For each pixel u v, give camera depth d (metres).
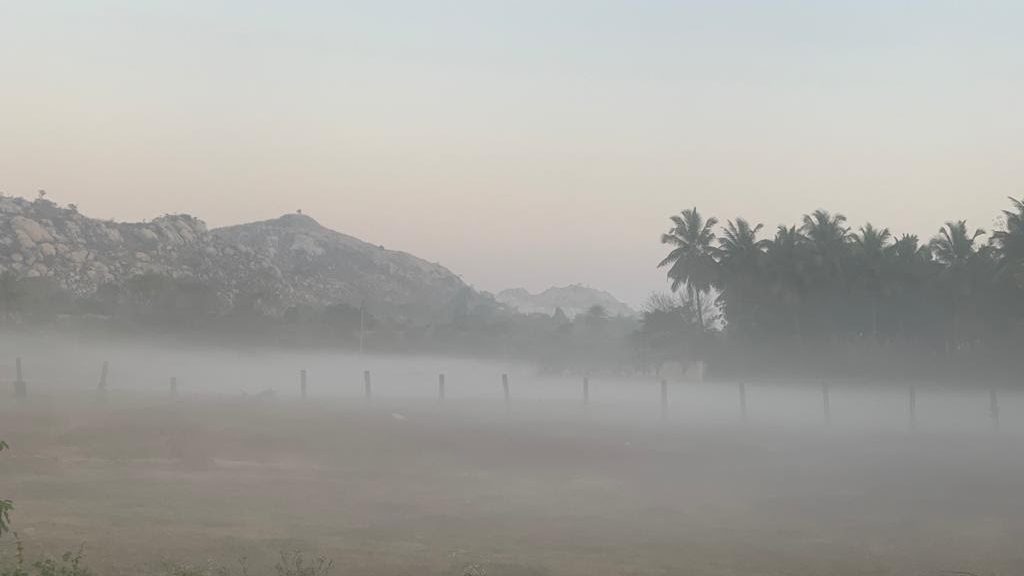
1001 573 14.25
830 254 79.31
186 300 109.25
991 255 74.25
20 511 16.78
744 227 86.06
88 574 10.79
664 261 89.25
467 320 146.00
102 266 169.62
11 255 160.00
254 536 15.36
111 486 20.34
